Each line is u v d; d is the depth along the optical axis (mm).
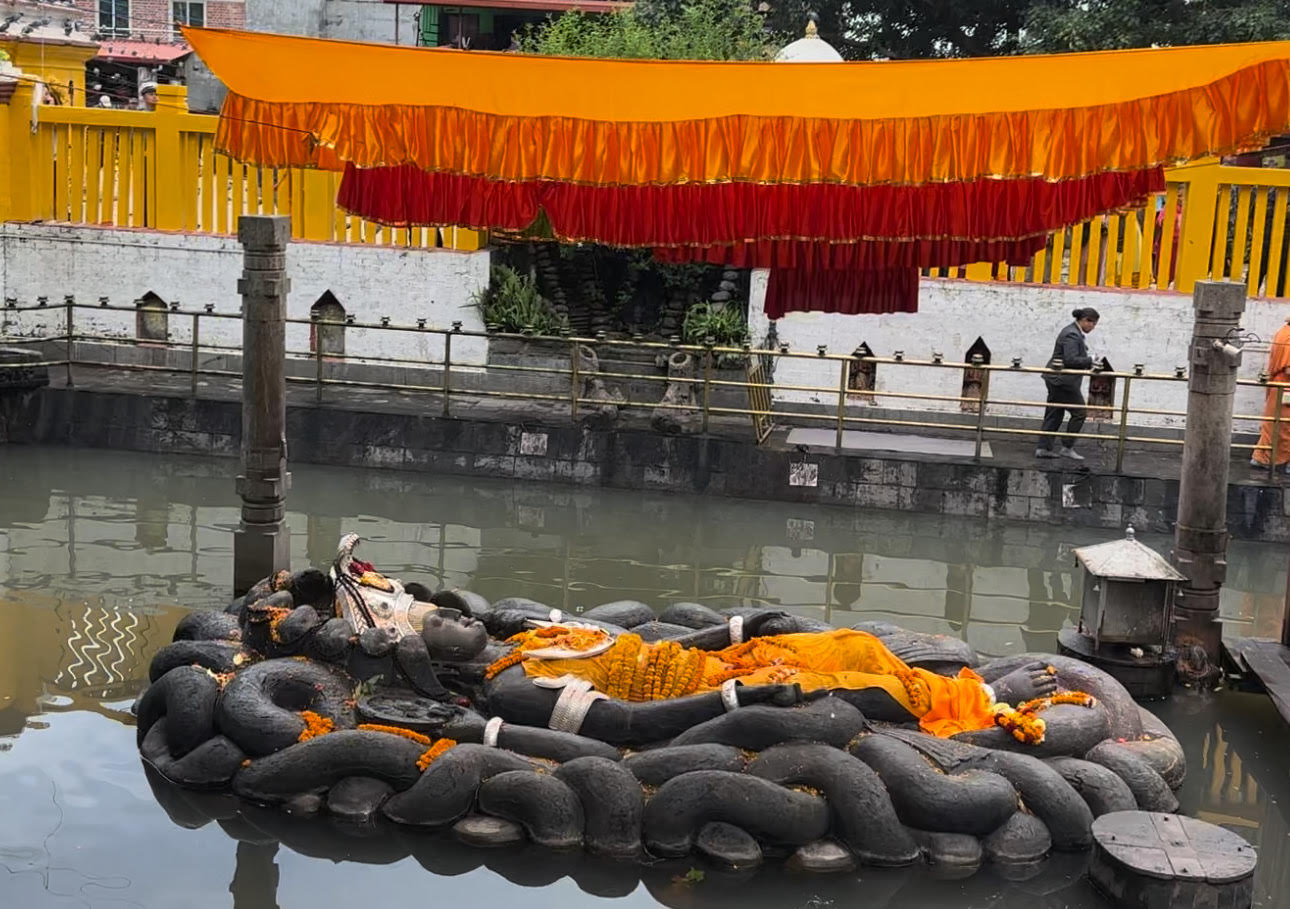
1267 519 12578
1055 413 13523
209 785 6957
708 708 6863
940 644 7906
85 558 10883
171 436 14289
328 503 12797
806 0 22641
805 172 8094
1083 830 6555
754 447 13406
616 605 8531
